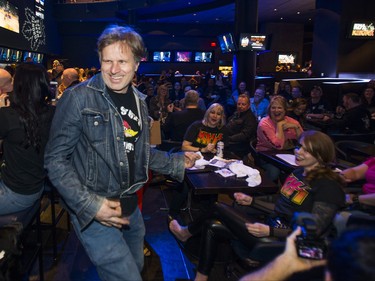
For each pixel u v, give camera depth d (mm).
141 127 1604
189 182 2768
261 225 1926
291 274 1039
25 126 2014
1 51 10594
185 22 20172
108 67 1430
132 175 1592
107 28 1515
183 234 2748
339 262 587
